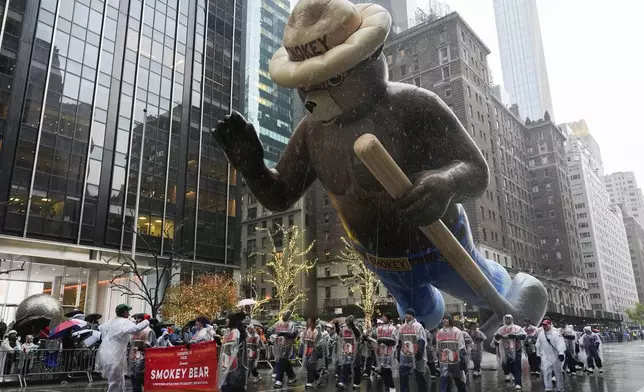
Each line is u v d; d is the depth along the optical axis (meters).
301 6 5.98
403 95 6.91
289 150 7.80
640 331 87.31
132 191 34.09
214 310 28.09
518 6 197.75
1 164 28.05
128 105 35.22
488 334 11.91
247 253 62.16
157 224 35.19
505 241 63.38
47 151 30.09
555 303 69.12
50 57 31.22
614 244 131.62
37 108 30.08
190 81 40.72
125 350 7.83
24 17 30.53
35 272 28.81
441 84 59.22
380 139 6.73
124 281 32.09
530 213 81.81
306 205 60.47
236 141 6.95
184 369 7.46
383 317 9.74
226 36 45.44
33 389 12.44
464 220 8.36
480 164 6.81
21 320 18.41
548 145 87.38
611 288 116.12
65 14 32.53
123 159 34.00
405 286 8.42
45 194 29.52
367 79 6.35
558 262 82.69
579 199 109.50
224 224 40.28
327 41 5.75
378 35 5.70
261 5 75.56
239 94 45.72
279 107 74.00
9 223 27.77
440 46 60.28
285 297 34.56
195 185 38.78
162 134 37.25
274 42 76.44
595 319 76.12
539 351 10.05
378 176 5.85
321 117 6.75
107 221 32.16
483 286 8.31
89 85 33.03
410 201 5.86
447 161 6.91
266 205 7.74
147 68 37.25
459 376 8.24
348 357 11.17
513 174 75.88
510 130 78.88
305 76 5.71
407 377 8.25
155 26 38.62
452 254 7.31
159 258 33.56
